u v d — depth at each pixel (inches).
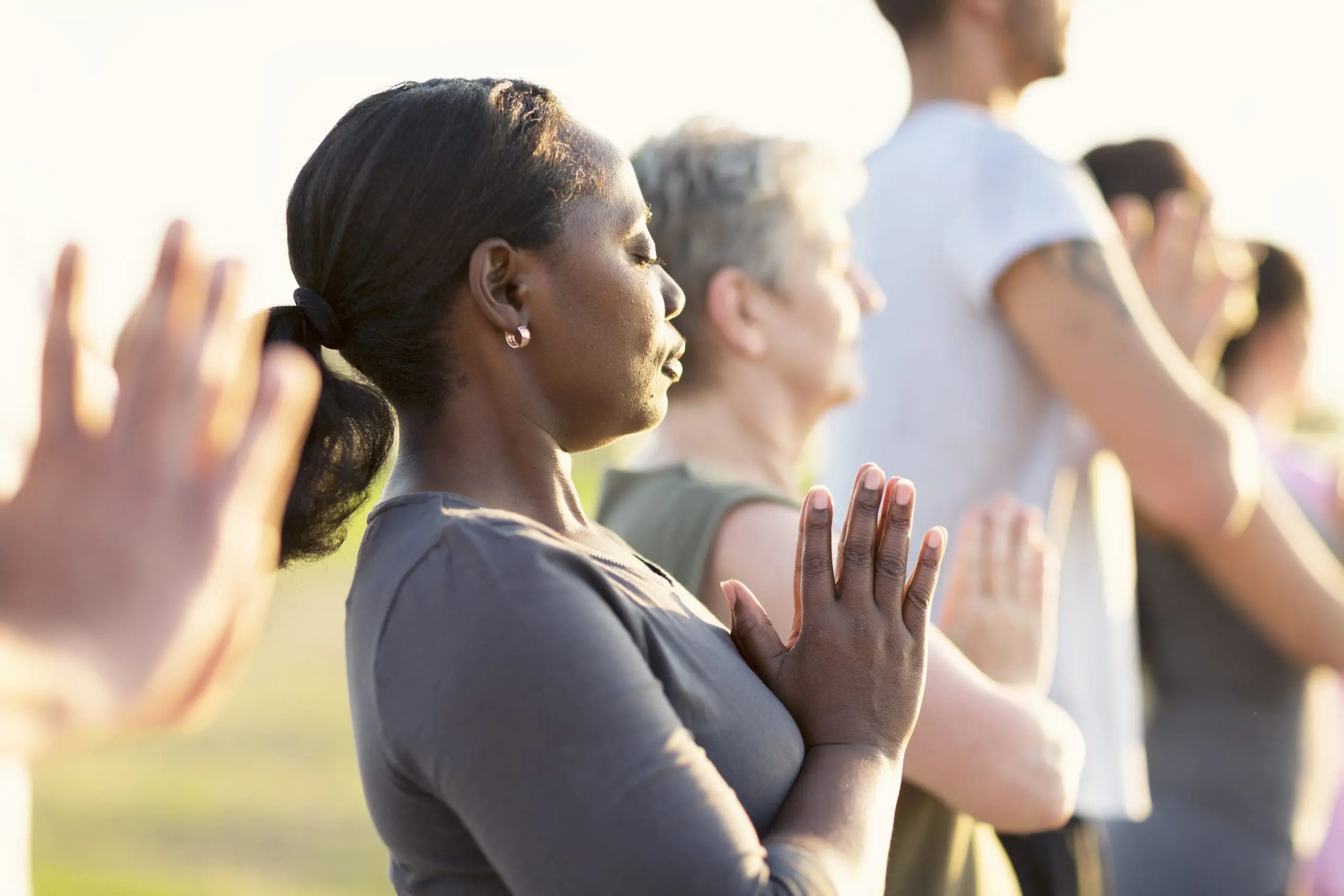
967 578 101.2
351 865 306.0
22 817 56.4
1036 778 90.3
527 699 55.3
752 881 55.3
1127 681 129.5
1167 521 119.6
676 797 55.4
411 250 63.7
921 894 92.4
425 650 57.1
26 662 32.6
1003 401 122.3
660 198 102.3
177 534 34.9
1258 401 172.7
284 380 36.4
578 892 54.1
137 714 33.8
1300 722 146.8
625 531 98.1
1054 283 117.6
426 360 65.0
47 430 35.2
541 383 65.9
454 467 65.2
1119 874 147.9
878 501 67.4
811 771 64.6
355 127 66.0
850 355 104.9
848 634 67.0
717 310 100.5
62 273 35.8
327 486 63.8
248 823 337.7
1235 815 144.1
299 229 67.0
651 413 68.2
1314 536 163.9
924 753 89.0
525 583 57.3
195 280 36.4
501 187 63.8
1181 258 139.7
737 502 93.4
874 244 127.4
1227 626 145.0
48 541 34.2
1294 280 172.7
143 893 279.0
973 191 121.0
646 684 57.8
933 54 130.2
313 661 567.2
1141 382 115.9
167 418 35.5
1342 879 167.2
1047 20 129.2
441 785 56.9
